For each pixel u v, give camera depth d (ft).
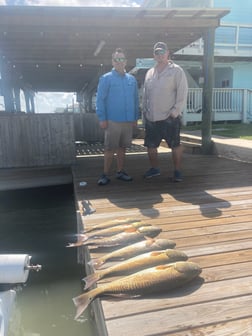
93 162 19.86
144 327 4.99
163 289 5.81
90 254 7.60
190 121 38.65
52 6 17.02
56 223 16.38
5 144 17.63
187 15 18.65
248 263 6.82
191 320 5.11
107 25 18.49
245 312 5.26
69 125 18.19
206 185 13.50
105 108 13.17
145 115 13.91
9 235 14.97
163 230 8.71
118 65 12.83
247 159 18.16
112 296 5.78
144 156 21.80
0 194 18.37
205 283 6.09
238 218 9.57
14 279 6.48
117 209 10.68
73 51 27.53
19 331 8.37
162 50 12.57
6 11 17.08
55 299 9.95
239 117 40.09
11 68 34.37
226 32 42.01
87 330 8.52
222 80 47.44
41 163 18.16
